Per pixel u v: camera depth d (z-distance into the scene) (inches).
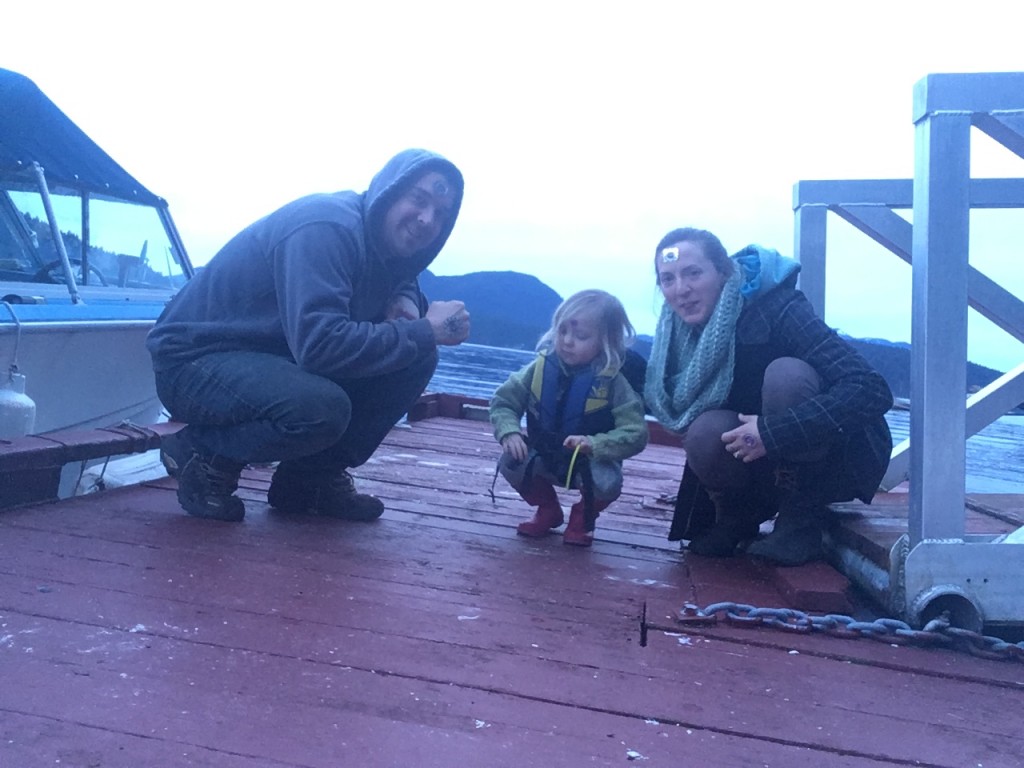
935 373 81.2
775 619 82.4
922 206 81.5
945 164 79.5
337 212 103.9
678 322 109.0
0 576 78.8
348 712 57.5
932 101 79.7
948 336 80.7
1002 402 125.9
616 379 113.8
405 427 221.8
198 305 107.2
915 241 83.4
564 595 90.0
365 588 85.4
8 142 201.5
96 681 58.8
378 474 154.6
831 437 95.6
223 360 103.2
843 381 95.0
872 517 110.3
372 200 106.9
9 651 62.6
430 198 105.9
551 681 66.1
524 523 117.6
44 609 71.5
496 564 100.3
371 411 113.9
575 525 114.3
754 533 115.3
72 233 227.9
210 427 106.0
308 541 102.4
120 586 79.0
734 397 107.4
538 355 116.3
